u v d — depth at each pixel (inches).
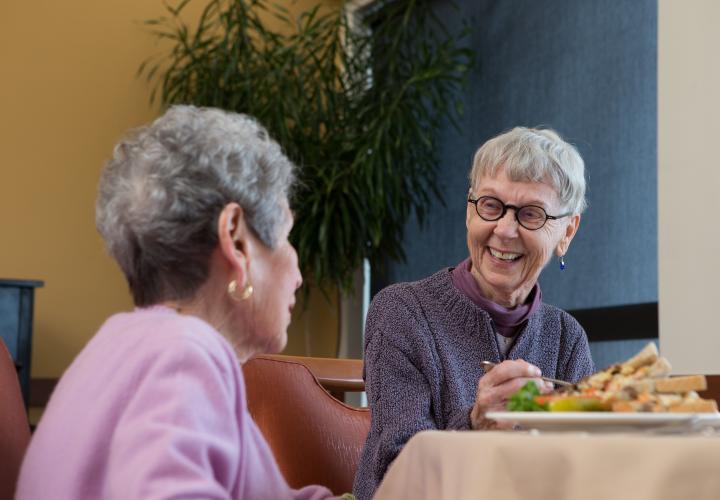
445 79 202.5
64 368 196.1
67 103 202.1
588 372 82.0
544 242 77.7
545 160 77.5
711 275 128.0
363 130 200.4
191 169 47.4
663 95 136.9
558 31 180.1
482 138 197.3
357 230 197.2
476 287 79.2
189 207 47.0
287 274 50.4
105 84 206.4
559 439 37.1
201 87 200.1
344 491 88.7
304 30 206.5
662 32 137.8
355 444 90.2
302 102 198.7
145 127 50.1
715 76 129.3
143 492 38.3
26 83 199.0
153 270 47.6
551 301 175.3
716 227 127.6
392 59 203.0
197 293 47.8
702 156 130.4
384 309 79.2
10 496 59.7
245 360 50.4
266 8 205.6
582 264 169.3
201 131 48.6
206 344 43.0
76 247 199.9
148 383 41.0
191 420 40.6
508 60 192.2
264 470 48.7
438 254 205.6
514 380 60.8
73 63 203.8
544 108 182.7
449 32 208.1
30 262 195.3
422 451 42.8
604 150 167.5
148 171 47.5
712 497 33.7
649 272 156.6
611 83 167.3
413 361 76.2
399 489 43.9
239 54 200.4
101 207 48.6
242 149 49.0
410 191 210.1
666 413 43.6
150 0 212.8
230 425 42.3
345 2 220.7
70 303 198.1
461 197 200.8
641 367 49.1
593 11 172.4
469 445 39.6
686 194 132.3
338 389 98.6
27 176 196.9
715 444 34.3
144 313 46.1
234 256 47.6
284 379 91.1
